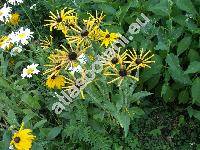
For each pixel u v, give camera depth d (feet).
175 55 3.03
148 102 3.37
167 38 3.07
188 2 2.99
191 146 3.14
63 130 3.07
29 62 3.56
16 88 3.16
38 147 2.79
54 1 3.77
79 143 3.12
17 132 2.63
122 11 3.17
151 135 3.21
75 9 3.50
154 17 3.22
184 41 3.04
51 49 3.35
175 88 3.22
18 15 3.86
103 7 3.25
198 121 3.24
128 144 3.11
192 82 3.11
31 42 3.52
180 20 3.06
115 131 3.17
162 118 3.31
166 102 3.31
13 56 3.54
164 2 3.03
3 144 2.78
